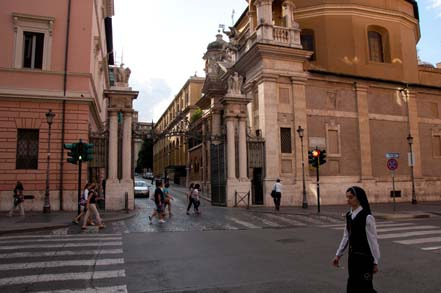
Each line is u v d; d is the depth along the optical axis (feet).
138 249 31.78
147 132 78.33
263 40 80.38
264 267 25.41
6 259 27.25
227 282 21.62
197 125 130.93
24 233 41.01
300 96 81.97
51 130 63.77
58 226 45.70
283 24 87.71
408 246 33.30
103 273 23.44
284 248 32.58
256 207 73.46
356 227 14.39
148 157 301.43
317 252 30.78
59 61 65.82
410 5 107.04
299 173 79.20
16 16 64.13
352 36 93.45
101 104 106.22
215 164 82.43
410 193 90.68
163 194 53.16
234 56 100.83
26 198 61.21
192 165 146.92
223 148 78.69
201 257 28.66
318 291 19.89
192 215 60.39
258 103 82.23
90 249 31.45
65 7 67.62
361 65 93.45
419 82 102.63
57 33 66.49
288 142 80.48
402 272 24.27
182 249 31.96
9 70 62.75
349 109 87.40
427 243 34.73
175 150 205.05
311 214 61.82
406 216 57.93
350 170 85.10
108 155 67.56
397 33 99.66
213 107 106.22
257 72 82.38
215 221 52.80
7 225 44.39
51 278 22.16
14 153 61.67
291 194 77.97
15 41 63.98
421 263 26.86
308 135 81.97
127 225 48.34
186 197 104.63
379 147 89.20
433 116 98.17
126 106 69.26
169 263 26.48
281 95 81.15
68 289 20.03
